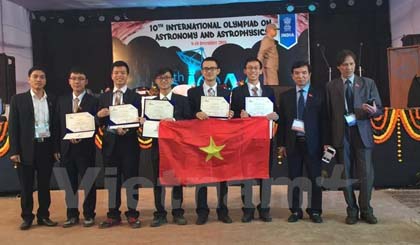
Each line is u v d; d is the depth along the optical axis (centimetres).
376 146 546
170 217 447
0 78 775
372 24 933
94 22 970
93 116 419
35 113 419
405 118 542
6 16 864
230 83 947
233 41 945
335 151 415
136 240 375
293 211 423
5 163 564
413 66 695
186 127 415
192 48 953
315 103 413
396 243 351
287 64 938
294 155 418
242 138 417
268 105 420
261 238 372
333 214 441
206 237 378
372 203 478
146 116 415
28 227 419
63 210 487
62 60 981
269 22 937
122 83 417
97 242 373
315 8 932
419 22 785
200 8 948
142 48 960
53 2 903
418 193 525
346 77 412
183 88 945
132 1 911
